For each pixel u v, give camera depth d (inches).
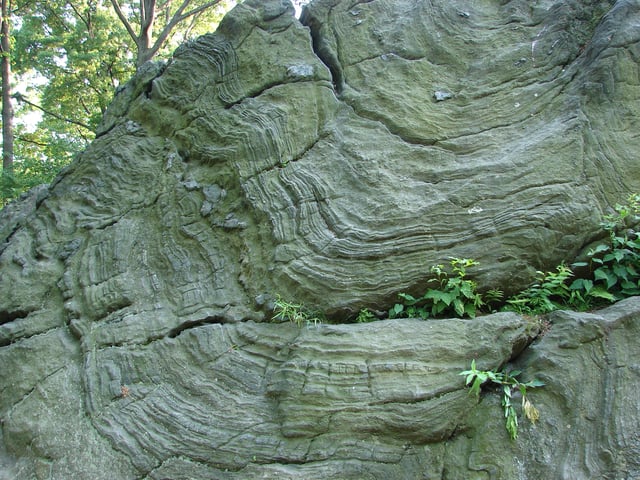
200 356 147.7
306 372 132.6
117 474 131.5
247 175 175.3
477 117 176.6
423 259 149.0
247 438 129.6
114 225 187.0
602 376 122.4
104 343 159.2
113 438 137.6
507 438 120.2
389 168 168.2
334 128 179.9
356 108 183.3
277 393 134.8
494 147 168.4
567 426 118.7
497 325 132.6
